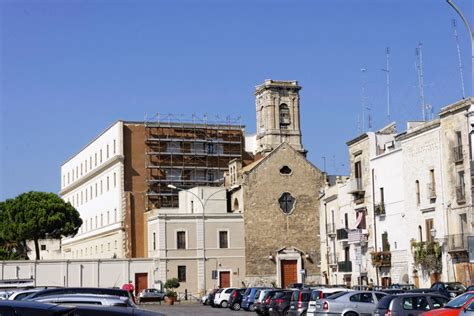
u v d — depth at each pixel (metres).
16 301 13.70
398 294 32.00
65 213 105.69
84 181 124.19
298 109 108.25
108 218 110.38
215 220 90.62
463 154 52.97
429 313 26.86
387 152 63.53
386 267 63.19
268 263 91.31
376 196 65.31
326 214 77.00
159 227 89.12
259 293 60.19
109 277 89.31
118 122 106.00
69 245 133.38
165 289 85.62
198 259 89.50
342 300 35.56
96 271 89.00
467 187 52.47
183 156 108.31
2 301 13.55
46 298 23.61
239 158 107.25
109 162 108.06
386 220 63.50
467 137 52.59
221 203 94.06
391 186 62.88
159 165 106.62
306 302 42.22
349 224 70.44
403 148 61.09
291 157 93.81
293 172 93.56
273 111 107.00
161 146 107.31
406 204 60.41
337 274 72.81
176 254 89.12
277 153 93.44
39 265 87.69
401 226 61.12
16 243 105.19
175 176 107.50
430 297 31.34
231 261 90.31
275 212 92.25
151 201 105.69
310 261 92.38
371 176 66.06
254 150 117.00
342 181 73.94
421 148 58.47
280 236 92.06
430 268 56.44
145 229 103.38
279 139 106.69
